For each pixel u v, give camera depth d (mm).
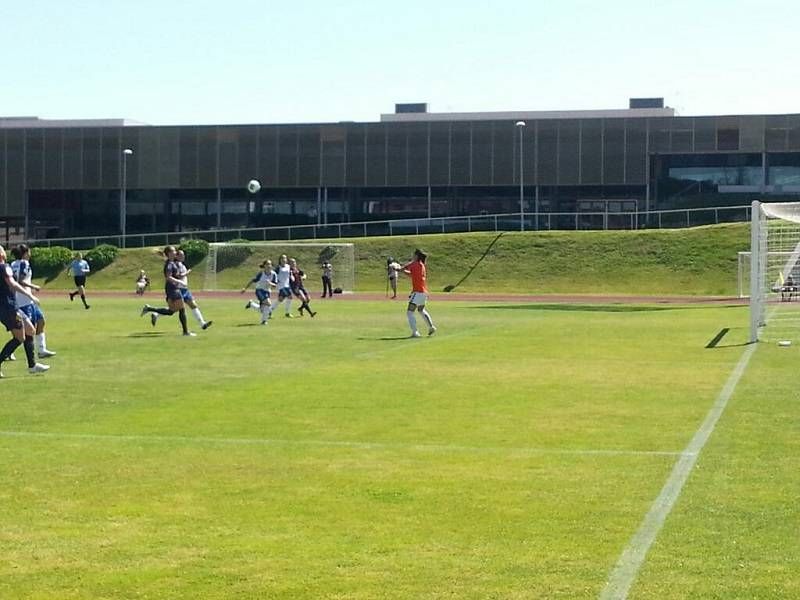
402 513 9125
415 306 27656
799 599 6980
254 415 14320
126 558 7898
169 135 84812
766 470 10750
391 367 20094
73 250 76188
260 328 30719
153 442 12367
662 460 11281
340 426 13430
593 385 17469
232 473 10695
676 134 80250
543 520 8875
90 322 33156
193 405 15219
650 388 17094
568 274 66375
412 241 71625
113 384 17578
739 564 7688
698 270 65125
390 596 7059
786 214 30531
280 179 84438
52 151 85750
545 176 81938
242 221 85812
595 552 7988
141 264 71000
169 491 9938
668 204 81562
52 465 11086
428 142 83188
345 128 83812
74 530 8641
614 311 42094
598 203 82500
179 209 86188
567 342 26000
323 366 20250
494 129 82375
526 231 72438
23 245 21000
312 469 10883
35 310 21125
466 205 84125
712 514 9031
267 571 7582
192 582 7359
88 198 86438
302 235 79375
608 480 10344
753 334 26406
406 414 14391
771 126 79125
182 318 27891
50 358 21656
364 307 44094
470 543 8234
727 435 12727
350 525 8758
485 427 13352
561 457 11469
